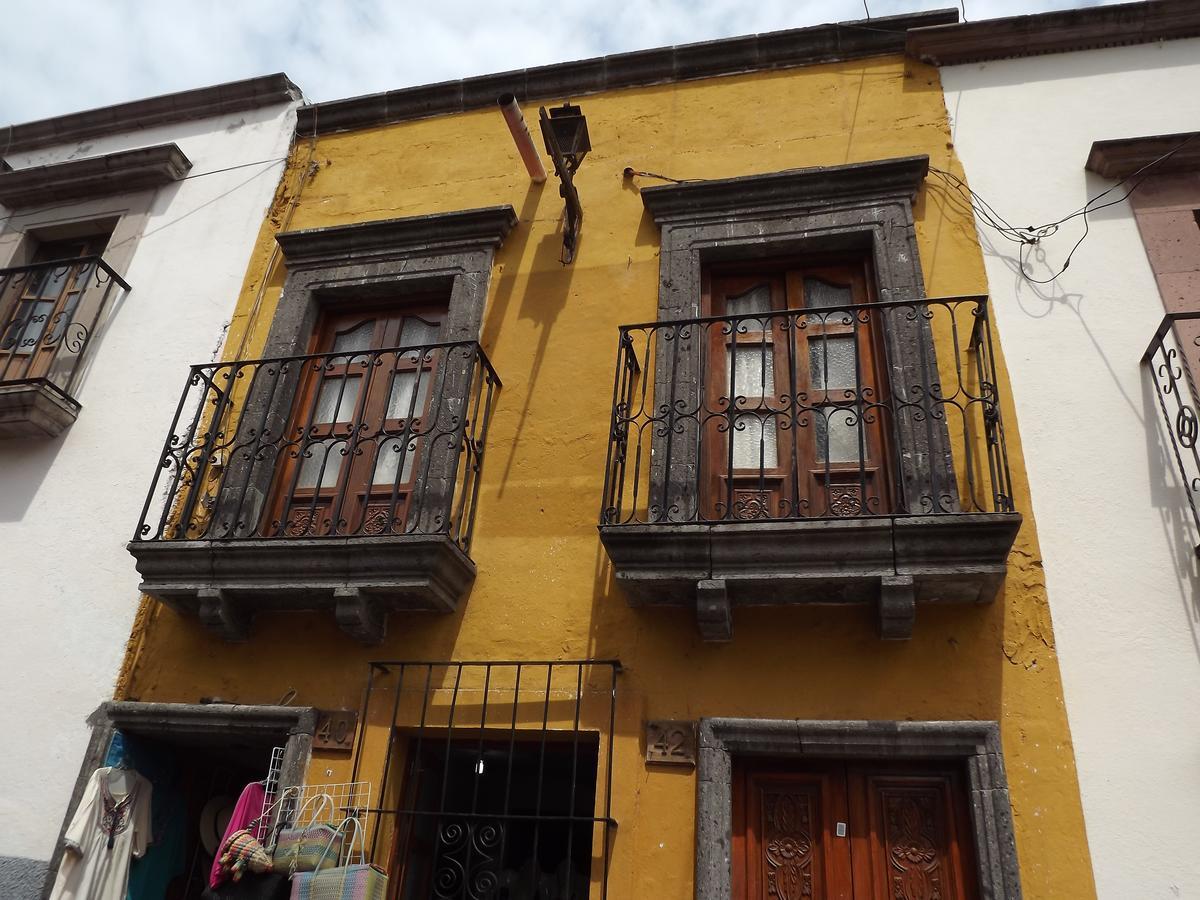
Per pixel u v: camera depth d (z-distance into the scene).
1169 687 3.81
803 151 5.69
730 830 3.90
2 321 6.30
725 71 6.20
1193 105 5.33
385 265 5.90
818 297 5.26
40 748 4.79
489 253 5.77
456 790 4.96
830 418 4.82
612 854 3.90
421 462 5.04
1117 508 4.23
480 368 5.14
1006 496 4.00
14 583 5.34
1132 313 4.73
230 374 5.14
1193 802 3.59
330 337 5.93
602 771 4.10
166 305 6.23
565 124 5.54
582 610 4.52
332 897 3.70
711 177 5.73
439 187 6.27
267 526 5.14
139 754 4.81
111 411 5.84
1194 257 4.82
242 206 6.60
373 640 4.61
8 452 5.84
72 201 7.07
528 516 4.84
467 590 4.70
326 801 4.27
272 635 4.81
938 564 3.88
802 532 3.98
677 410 4.78
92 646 5.04
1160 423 4.39
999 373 4.68
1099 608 4.03
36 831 4.55
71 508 5.53
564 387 5.19
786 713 4.07
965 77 5.75
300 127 6.86
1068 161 5.29
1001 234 5.11
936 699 3.98
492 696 4.39
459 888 4.56
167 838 4.88
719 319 4.58
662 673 4.28
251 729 4.56
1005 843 3.61
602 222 5.75
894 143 5.58
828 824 3.94
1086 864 3.55
